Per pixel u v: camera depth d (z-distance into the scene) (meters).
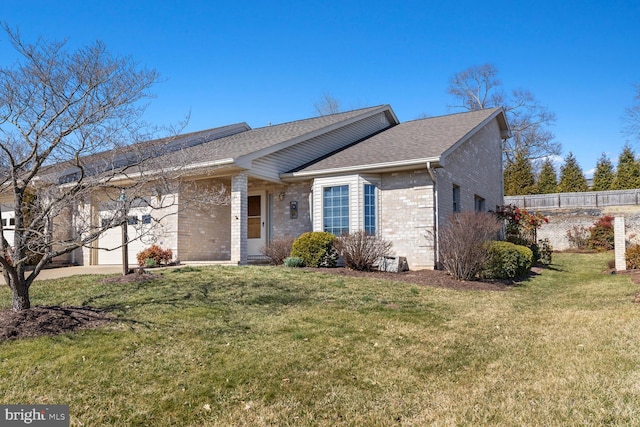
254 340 5.93
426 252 12.68
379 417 4.04
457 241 11.72
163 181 8.32
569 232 23.28
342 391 4.58
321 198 13.68
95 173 7.38
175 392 4.46
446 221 13.27
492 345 6.05
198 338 5.89
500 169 20.73
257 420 3.99
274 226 14.97
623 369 4.83
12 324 5.86
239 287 8.94
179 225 13.29
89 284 8.95
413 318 7.38
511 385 4.62
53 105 6.61
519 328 6.93
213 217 14.62
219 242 14.82
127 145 7.86
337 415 4.09
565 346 5.83
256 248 15.26
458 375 4.99
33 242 6.30
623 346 5.63
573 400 4.16
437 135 15.34
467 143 16.03
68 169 8.47
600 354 5.38
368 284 10.15
